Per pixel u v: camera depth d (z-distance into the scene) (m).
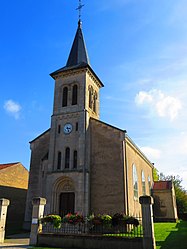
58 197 22.17
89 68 25.84
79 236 13.21
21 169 32.69
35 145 26.59
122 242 12.09
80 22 31.27
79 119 23.80
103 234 13.78
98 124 24.06
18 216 29.98
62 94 26.02
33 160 26.00
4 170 29.67
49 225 14.95
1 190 28.52
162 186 35.12
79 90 25.17
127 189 21.28
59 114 24.98
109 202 21.00
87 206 20.78
